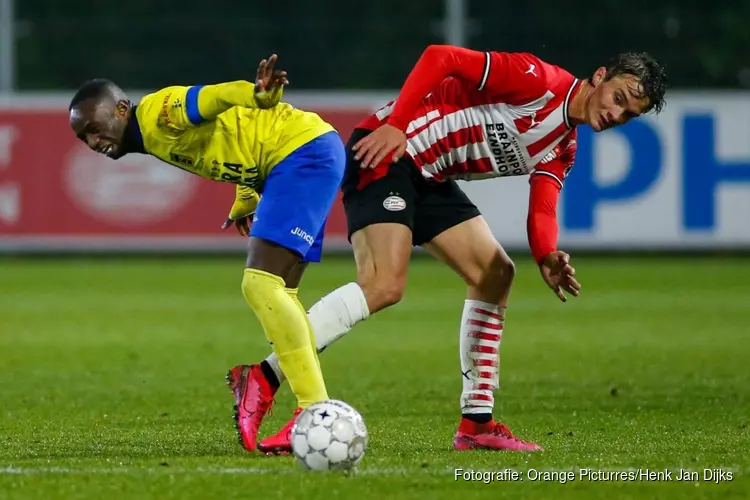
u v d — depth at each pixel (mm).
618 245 67812
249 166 19859
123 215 68625
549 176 21891
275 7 87938
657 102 20797
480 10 79312
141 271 65875
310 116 20281
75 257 74625
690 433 23344
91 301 52938
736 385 31328
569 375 33250
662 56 73625
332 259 70438
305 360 19422
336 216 70312
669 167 67500
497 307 21703
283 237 19500
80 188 68500
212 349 38906
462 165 21359
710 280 60750
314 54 76688
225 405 27766
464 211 21719
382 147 20234
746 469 18641
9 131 68312
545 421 25516
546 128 20891
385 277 20641
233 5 88125
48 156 68375
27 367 34812
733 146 67438
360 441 18203
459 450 21109
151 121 19203
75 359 36531
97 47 79750
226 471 18141
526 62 20625
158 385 31328
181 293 55875
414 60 77312
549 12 79562
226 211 68688
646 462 19297
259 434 23594
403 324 45750
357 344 40344
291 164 19750
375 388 30938
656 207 67625
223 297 54281
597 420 25594
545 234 21516
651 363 35594
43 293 56062
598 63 71688
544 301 53125
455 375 33406
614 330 43625
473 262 21609
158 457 19844
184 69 78312
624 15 80000
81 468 18562
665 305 51156
